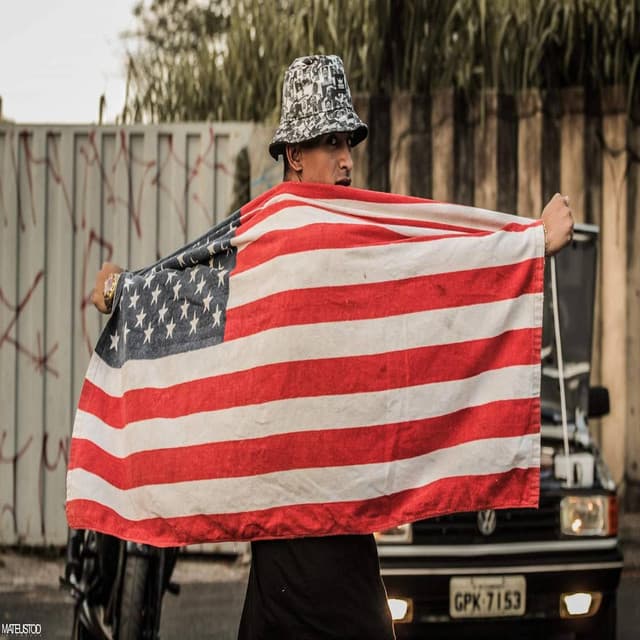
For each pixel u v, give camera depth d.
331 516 4.72
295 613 4.68
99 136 12.31
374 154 14.02
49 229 12.33
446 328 4.81
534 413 4.81
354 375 4.75
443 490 4.77
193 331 4.99
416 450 4.77
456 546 8.21
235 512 4.81
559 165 14.24
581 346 9.20
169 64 16.44
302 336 4.75
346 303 4.77
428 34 14.14
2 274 12.30
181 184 12.34
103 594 7.82
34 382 12.31
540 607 8.28
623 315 14.23
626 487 14.18
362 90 14.23
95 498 5.22
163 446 4.98
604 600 8.41
